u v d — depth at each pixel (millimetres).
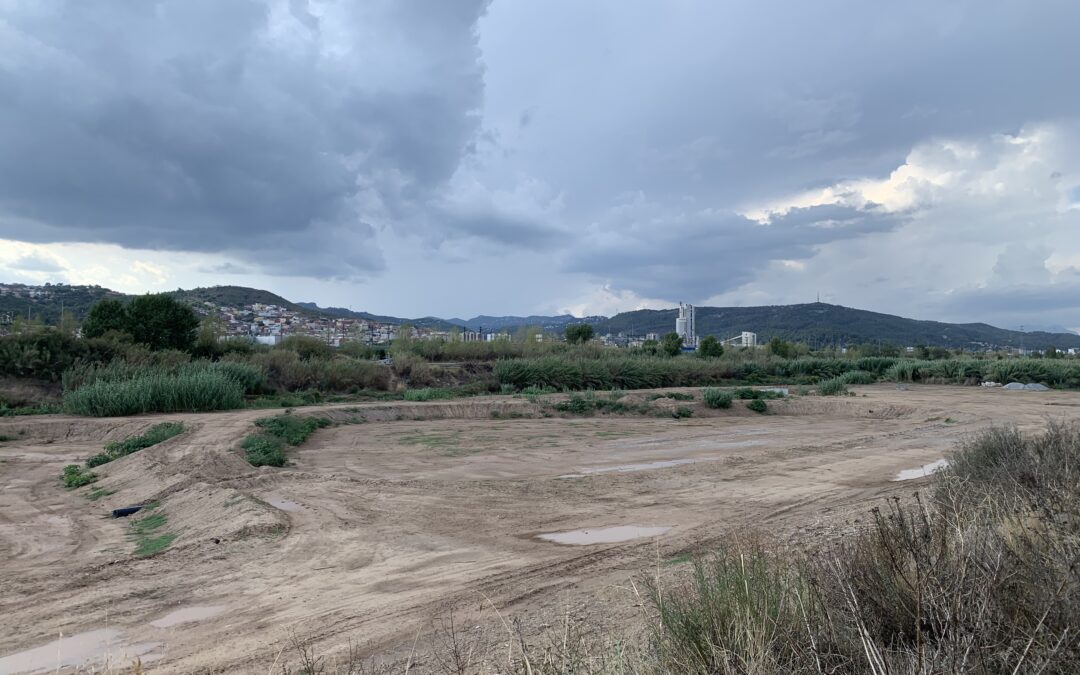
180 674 5570
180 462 15805
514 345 54656
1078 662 3104
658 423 28031
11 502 13859
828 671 3324
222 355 39688
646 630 4875
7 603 7609
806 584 4055
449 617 6648
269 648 6051
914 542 4254
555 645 4383
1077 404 32625
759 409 32156
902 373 48781
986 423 25391
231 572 8711
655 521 11031
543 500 12906
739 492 13273
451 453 19766
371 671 5227
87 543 10602
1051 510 5148
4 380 27875
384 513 11867
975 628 3225
